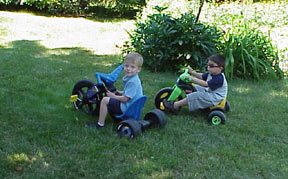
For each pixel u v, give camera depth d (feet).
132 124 12.18
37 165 10.23
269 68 21.52
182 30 21.33
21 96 15.81
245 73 21.59
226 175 10.35
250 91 19.08
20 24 36.19
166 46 21.62
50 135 12.12
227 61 20.61
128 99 12.80
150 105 15.98
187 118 14.73
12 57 22.93
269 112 15.98
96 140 12.01
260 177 10.39
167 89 15.44
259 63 21.88
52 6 46.01
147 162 10.70
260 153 11.88
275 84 20.72
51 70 20.65
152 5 36.45
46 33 33.01
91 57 24.86
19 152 10.86
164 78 20.67
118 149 11.44
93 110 14.23
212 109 14.73
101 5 48.80
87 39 31.53
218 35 21.72
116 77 13.78
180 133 13.05
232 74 20.57
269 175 10.50
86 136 12.20
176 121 14.24
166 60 22.09
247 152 11.86
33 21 38.70
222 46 22.11
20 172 9.85
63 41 30.04
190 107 14.70
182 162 10.91
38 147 11.25
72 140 11.89
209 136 13.00
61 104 15.30
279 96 18.54
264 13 32.19
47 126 12.87
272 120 15.03
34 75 19.34
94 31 35.70
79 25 38.65
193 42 21.31
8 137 11.84
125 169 10.26
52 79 18.86
